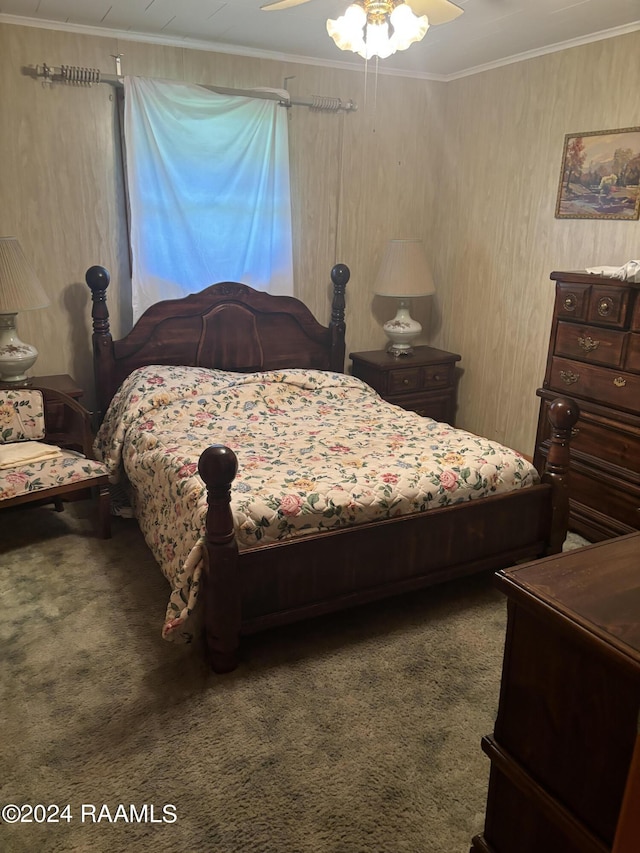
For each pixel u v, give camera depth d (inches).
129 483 130.0
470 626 97.9
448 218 175.9
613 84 129.6
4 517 132.3
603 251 136.8
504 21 123.7
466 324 174.9
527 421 161.6
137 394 130.6
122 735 75.9
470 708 80.8
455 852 62.1
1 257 123.2
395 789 69.1
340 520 91.4
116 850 62.1
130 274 148.0
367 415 133.5
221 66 144.7
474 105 162.7
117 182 142.4
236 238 152.9
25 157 132.8
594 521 122.7
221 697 82.2
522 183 152.7
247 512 86.4
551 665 45.0
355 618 99.6
